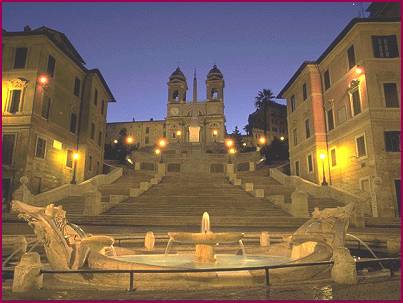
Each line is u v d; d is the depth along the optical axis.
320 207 22.14
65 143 33.09
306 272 6.62
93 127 38.44
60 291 5.44
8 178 26.27
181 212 20.48
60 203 22.91
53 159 30.77
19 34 29.00
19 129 27.23
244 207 21.56
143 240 12.59
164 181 31.27
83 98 37.34
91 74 38.06
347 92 29.39
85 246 7.06
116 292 5.34
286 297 4.91
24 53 29.12
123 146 64.62
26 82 28.11
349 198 22.73
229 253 11.41
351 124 28.64
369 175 25.67
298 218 18.25
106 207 20.80
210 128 83.94
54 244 6.88
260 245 12.29
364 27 27.73
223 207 21.48
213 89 89.50
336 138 31.31
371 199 24.95
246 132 92.94
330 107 32.78
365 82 26.72
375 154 25.17
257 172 38.47
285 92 43.25
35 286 5.53
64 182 32.66
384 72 26.89
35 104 28.00
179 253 10.84
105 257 6.82
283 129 93.12
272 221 18.11
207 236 7.95
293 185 29.25
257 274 6.23
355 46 28.34
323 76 34.56
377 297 4.86
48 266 7.48
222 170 48.75
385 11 33.44
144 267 6.17
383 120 25.88
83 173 34.94
